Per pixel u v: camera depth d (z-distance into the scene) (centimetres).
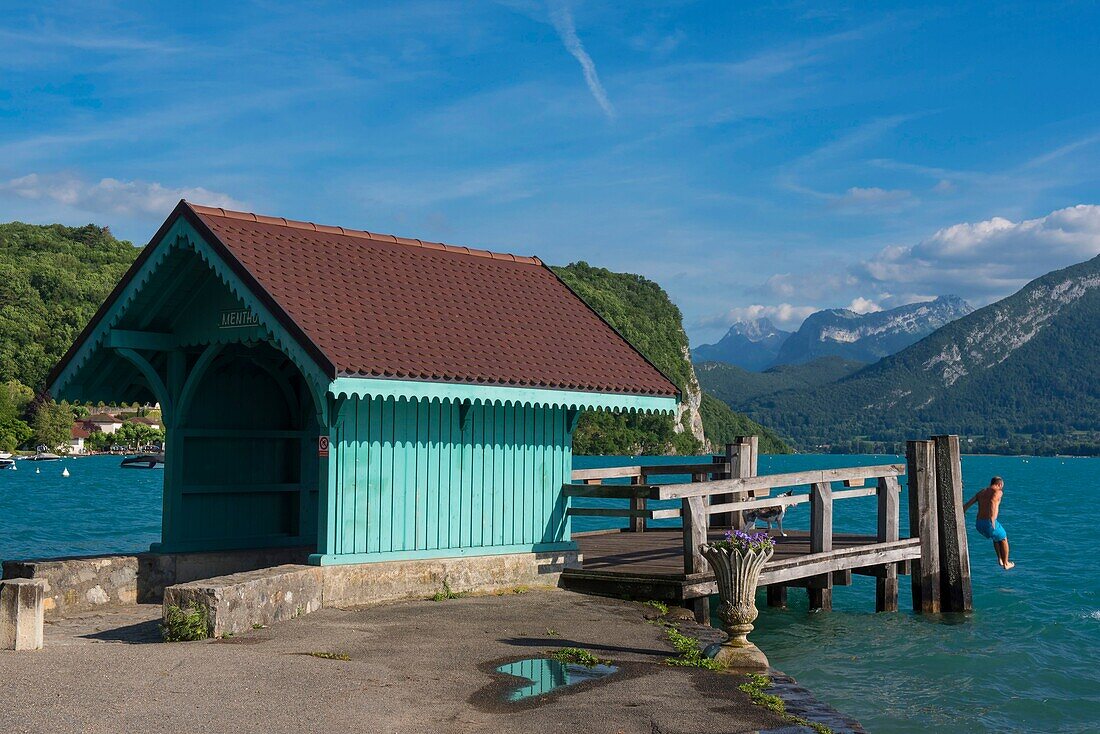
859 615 1892
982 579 2761
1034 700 1325
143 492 8156
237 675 859
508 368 1400
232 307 1377
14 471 12769
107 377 1569
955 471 1964
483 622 1219
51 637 1087
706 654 1080
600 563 1641
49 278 19912
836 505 7225
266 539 1540
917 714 1236
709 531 2116
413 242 1627
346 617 1212
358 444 1324
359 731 733
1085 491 9594
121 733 682
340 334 1267
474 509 1449
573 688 916
